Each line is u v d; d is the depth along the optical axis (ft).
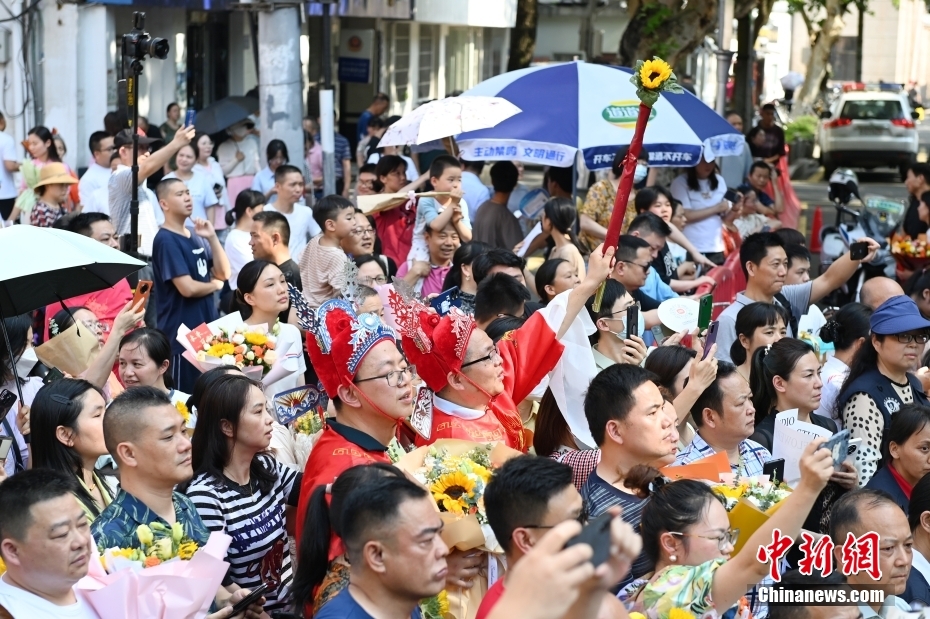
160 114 61.87
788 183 65.57
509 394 20.71
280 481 19.35
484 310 24.45
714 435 21.27
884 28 202.39
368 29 83.76
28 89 54.60
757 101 131.13
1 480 15.85
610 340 24.49
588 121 37.68
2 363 22.25
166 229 31.30
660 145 39.75
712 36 73.82
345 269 23.41
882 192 102.99
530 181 99.30
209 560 15.46
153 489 17.13
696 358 21.44
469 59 112.78
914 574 18.45
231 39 70.44
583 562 8.07
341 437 17.75
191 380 30.30
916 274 33.24
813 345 28.27
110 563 15.88
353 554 13.47
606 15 138.41
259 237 31.09
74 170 55.21
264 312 25.62
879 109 115.14
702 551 15.15
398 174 40.37
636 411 17.49
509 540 14.35
